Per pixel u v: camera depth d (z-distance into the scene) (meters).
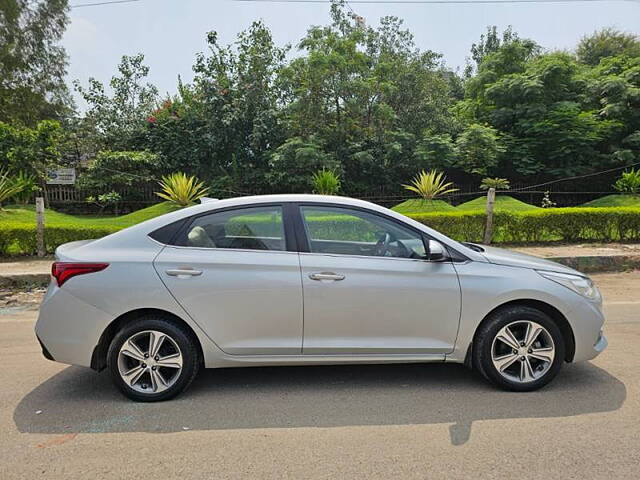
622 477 2.63
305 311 3.66
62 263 3.62
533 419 3.33
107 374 4.25
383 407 3.55
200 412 3.50
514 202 15.20
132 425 3.30
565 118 18.27
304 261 3.69
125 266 3.59
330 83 19.59
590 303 3.83
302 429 3.23
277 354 3.70
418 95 20.89
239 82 21.83
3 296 7.56
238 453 2.93
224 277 3.61
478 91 21.31
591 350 3.85
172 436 3.14
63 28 27.83
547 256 9.61
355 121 20.27
